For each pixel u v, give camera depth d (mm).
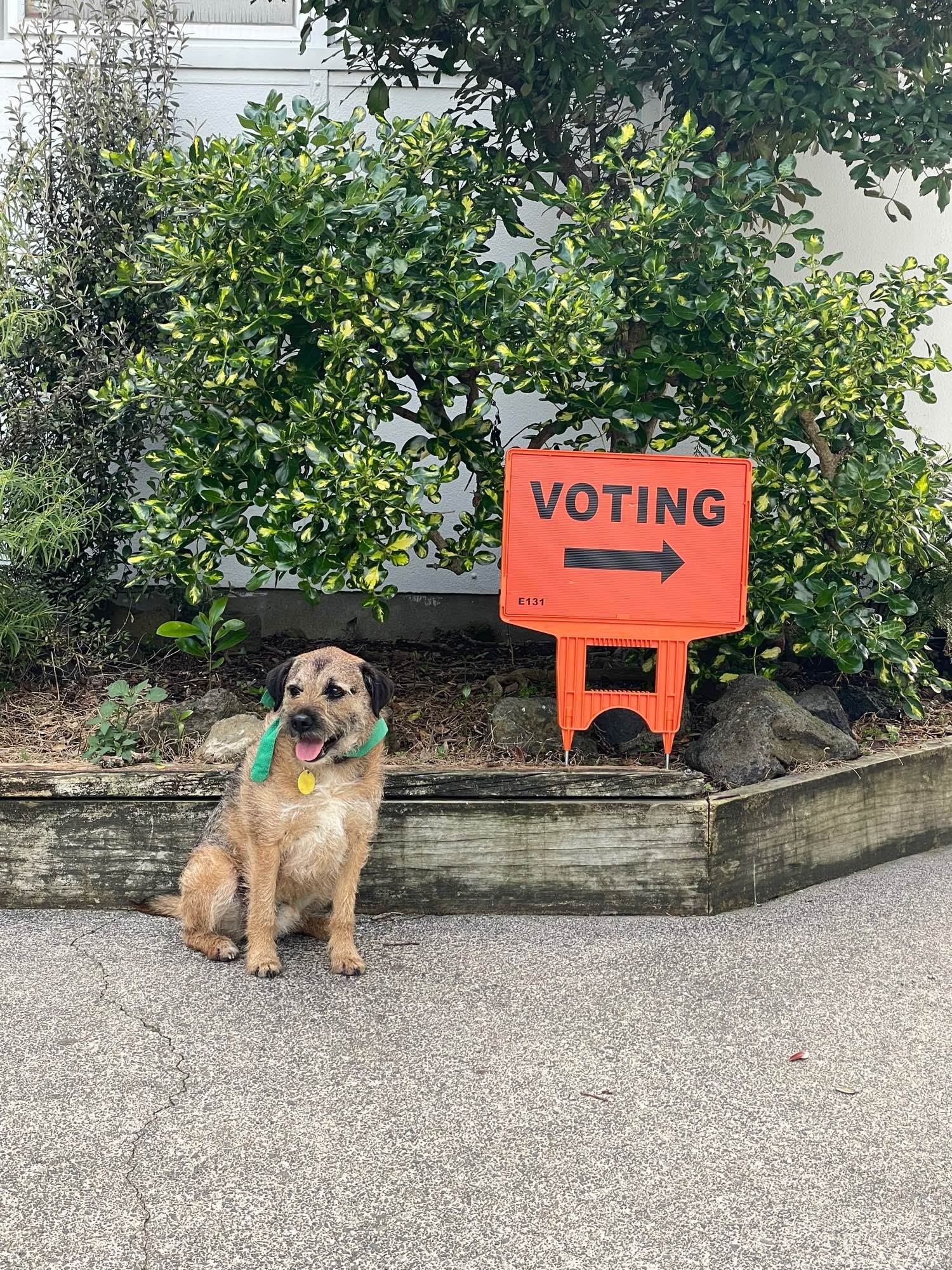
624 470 2242
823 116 2643
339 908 1938
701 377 2500
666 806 2186
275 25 3346
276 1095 1505
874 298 2672
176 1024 1703
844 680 2883
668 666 2256
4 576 2746
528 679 2732
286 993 1820
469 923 2145
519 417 3324
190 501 2422
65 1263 1175
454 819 2182
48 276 2824
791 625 2861
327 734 1829
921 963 1949
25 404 2789
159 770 2182
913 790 2547
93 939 2029
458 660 3010
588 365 2387
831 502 2525
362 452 2289
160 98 3057
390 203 2383
